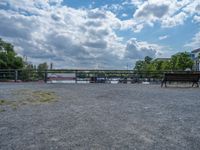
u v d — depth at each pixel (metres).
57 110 6.55
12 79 22.62
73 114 5.95
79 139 3.91
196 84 17.31
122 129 4.53
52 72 22.11
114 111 6.39
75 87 15.20
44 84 18.64
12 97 9.34
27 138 3.97
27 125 4.83
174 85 17.69
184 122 5.12
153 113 6.13
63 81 22.22
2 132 4.33
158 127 4.69
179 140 3.87
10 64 45.06
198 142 3.77
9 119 5.39
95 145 3.62
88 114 5.95
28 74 22.61
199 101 8.48
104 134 4.19
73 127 4.66
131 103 7.92
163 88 14.71
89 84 18.95
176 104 7.74
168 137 4.03
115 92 11.72
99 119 5.37
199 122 5.13
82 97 9.54
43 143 3.71
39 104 7.65
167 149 3.46
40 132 4.32
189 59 46.41
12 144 3.67
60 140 3.86
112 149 3.45
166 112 6.28
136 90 13.02
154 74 21.86
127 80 22.00
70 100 8.62
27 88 14.09
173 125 4.85
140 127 4.68
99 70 22.02
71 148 3.49
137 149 3.45
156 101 8.45
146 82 21.80
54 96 9.79
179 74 15.80
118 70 22.08
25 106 7.25
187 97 9.75
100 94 10.70
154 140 3.87
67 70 22.06
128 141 3.81
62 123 4.99
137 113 6.12
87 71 22.03
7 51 47.19
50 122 5.08
